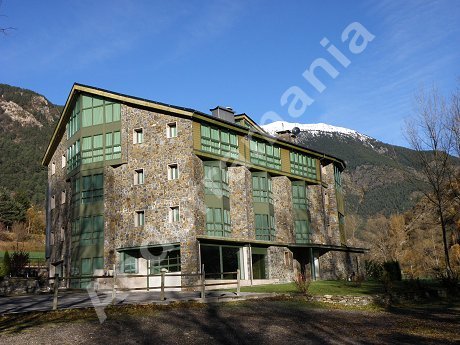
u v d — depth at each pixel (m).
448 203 36.25
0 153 141.88
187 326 14.79
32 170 138.38
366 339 13.59
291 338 13.47
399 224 69.00
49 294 24.77
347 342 13.09
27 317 15.36
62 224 36.25
